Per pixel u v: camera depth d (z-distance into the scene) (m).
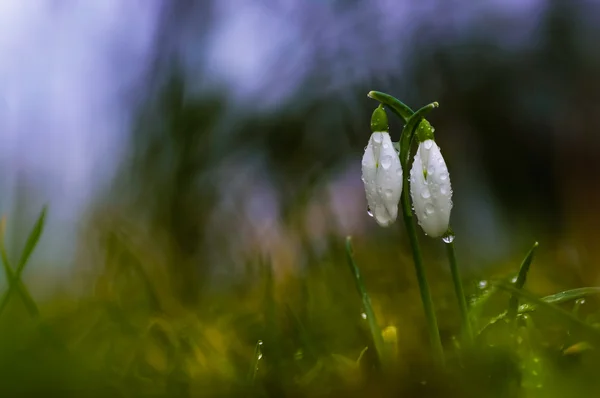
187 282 0.71
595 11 0.89
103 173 0.87
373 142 0.43
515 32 0.90
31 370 0.42
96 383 0.42
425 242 0.79
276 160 0.89
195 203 0.86
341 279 0.58
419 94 0.90
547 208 0.93
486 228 0.92
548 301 0.44
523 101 0.90
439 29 0.90
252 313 0.53
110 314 0.50
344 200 0.85
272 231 0.82
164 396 0.42
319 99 0.88
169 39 0.91
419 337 0.47
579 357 0.42
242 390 0.42
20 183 0.79
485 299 0.45
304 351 0.46
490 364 0.41
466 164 0.94
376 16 0.90
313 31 0.90
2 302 0.45
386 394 0.41
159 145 0.89
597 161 0.90
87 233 0.76
